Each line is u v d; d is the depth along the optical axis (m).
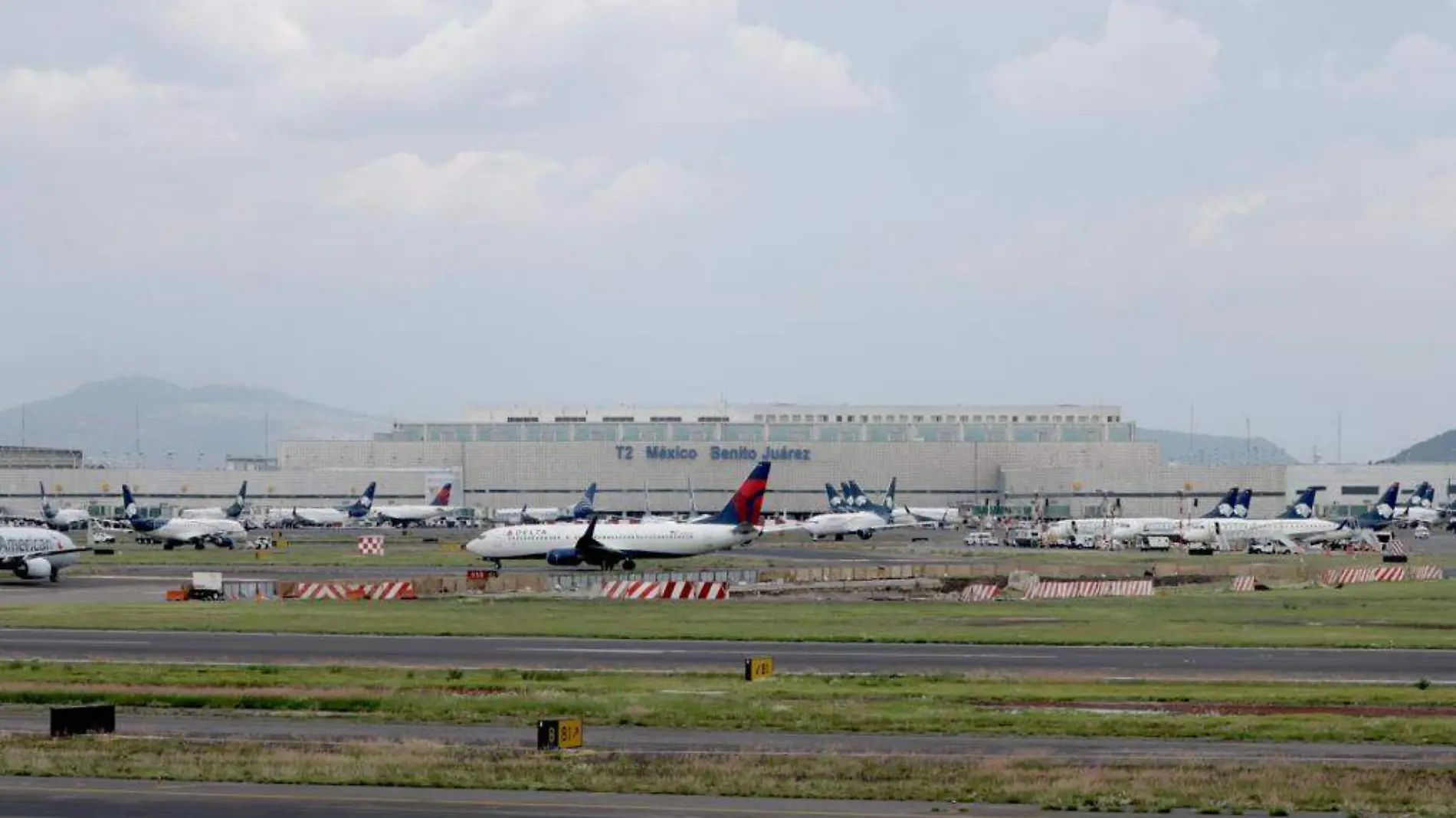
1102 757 159.25
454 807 133.25
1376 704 197.88
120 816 129.38
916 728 177.75
